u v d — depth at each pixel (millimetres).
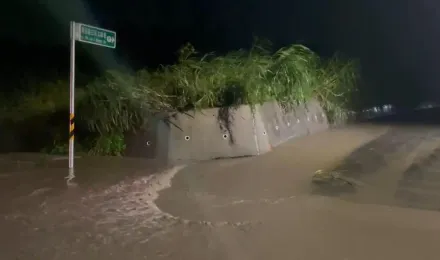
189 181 9188
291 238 6000
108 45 10453
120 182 8945
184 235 6105
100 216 6887
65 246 5738
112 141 11680
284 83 13445
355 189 8492
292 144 12727
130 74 13664
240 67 12906
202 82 12094
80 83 15789
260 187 8711
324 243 5832
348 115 17719
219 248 5668
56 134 12562
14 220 6695
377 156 11148
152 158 11281
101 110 11734
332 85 16234
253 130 11617
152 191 8391
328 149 12031
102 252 5551
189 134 11273
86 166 10352
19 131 12992
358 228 6375
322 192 8375
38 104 13609
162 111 11625
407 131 15367
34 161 10898
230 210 7258
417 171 9773
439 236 6059
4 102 14000
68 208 7273
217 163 10758
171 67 13055
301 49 14586
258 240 5934
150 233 6180
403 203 7629
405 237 6020
